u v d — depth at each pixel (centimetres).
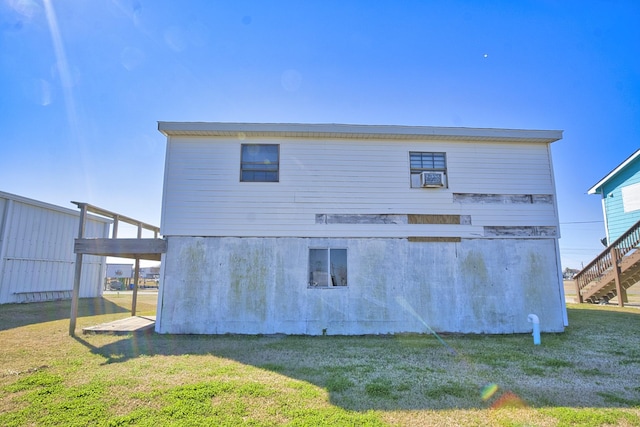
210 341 781
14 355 639
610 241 1670
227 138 931
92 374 529
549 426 369
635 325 999
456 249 923
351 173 934
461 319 895
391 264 906
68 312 1205
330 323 875
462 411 405
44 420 373
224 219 903
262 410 404
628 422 378
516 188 960
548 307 917
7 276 1317
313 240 905
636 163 1549
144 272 4181
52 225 1536
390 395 453
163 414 390
